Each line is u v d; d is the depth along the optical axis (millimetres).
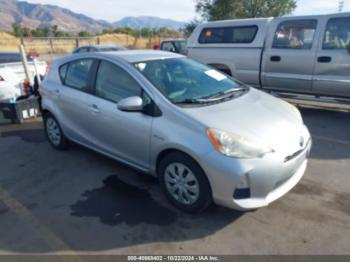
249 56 6668
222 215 2979
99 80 3752
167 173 3074
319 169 3885
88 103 3818
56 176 3887
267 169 2609
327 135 5148
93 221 2947
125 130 3367
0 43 33594
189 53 7727
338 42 5551
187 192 2943
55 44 27250
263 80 6625
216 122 2768
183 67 3791
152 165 3252
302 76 6051
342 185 3475
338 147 4609
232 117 2896
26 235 2785
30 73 7195
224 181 2605
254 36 6578
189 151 2744
